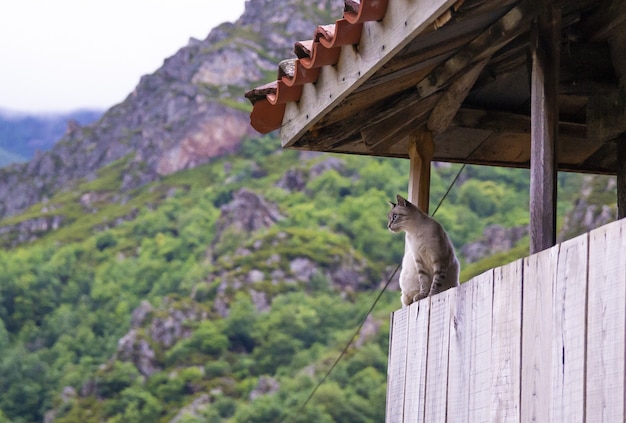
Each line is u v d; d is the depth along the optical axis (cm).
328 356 7200
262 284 8562
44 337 9119
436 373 482
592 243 348
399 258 9006
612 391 326
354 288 8550
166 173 12862
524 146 702
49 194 14838
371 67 498
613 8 587
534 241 472
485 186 8544
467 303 453
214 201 11388
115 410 7444
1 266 9888
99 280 9838
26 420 7794
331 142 639
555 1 491
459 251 7688
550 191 475
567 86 620
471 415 434
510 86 642
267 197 10256
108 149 15150
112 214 12138
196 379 7475
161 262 9938
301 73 571
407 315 539
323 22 16012
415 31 450
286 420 6419
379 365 6838
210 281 8856
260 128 655
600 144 712
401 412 529
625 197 670
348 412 6369
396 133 646
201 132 13000
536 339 381
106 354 8512
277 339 7669
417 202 652
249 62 14812
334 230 9494
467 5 445
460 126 656
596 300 341
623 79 614
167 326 8206
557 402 360
